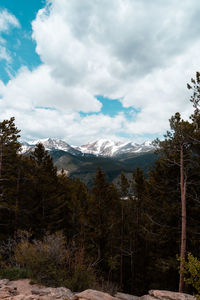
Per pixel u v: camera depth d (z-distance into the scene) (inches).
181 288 393.4
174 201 551.5
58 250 360.8
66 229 934.4
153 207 598.2
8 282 302.8
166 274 550.9
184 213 446.9
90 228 852.0
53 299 231.0
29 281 315.0
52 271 328.2
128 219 945.5
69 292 262.8
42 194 828.0
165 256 553.9
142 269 790.5
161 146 516.1
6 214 769.6
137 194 870.4
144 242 850.8
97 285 356.2
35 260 340.8
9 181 727.1
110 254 839.7
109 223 848.3
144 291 713.6
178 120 484.1
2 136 647.1
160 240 546.6
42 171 845.2
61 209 957.2
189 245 504.1
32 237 751.1
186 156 505.4
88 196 1133.1
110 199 849.5
